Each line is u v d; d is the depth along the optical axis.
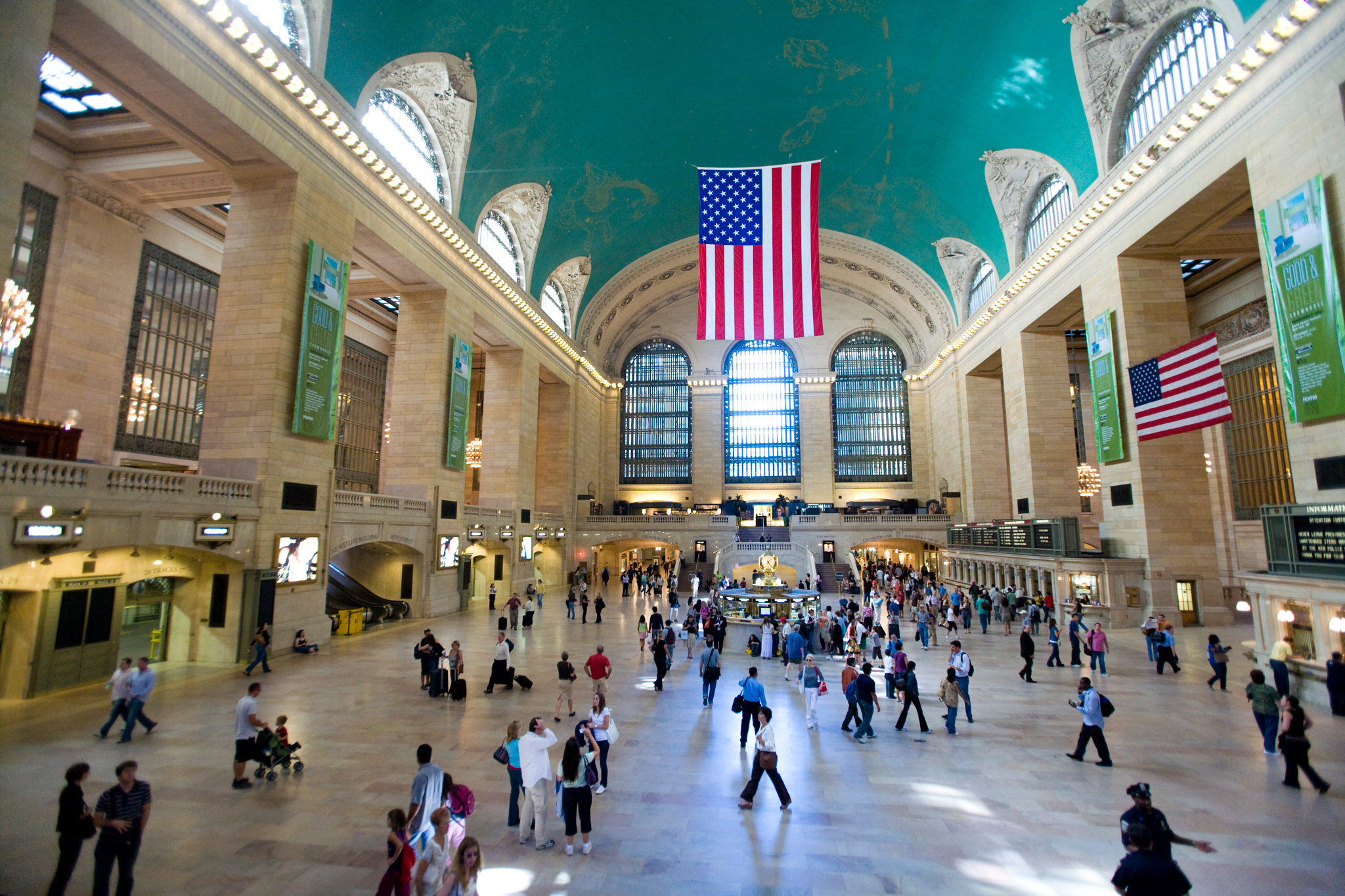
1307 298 14.00
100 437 18.00
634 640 18.86
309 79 16.45
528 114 24.52
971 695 12.62
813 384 47.03
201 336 21.52
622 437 48.62
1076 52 20.89
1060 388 28.34
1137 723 10.60
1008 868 5.94
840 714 11.39
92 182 17.70
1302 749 7.74
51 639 11.93
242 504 14.91
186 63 13.64
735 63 25.36
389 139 21.50
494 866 5.88
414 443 23.73
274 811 6.98
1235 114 16.16
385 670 14.27
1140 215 20.11
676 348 49.00
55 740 9.20
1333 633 11.58
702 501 46.56
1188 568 20.39
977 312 32.66
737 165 31.30
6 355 15.94
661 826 6.77
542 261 32.41
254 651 14.38
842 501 46.16
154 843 6.23
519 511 31.30
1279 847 6.34
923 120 27.30
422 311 24.36
